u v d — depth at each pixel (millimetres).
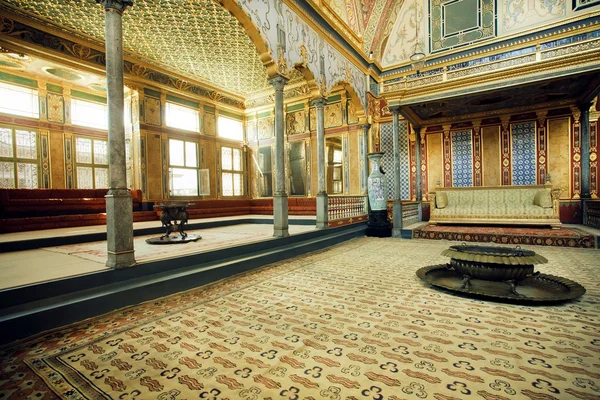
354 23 9836
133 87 9281
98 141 9867
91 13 6902
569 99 8383
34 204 7723
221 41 8125
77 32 7715
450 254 3898
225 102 12352
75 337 2725
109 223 3693
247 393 1881
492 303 3420
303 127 11812
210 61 9375
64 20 7180
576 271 4617
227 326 2912
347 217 8867
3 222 6926
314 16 7590
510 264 3379
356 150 10633
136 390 1936
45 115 8773
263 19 5852
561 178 8680
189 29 7504
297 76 10742
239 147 13047
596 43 6074
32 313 2766
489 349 2371
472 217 8750
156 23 7211
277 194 6328
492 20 9414
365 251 6723
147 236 7332
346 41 9109
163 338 2680
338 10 8992
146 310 3365
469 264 3668
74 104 9406
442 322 2912
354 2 9828
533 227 8297
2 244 5262
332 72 8352
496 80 7070
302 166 11859
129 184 9789
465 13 9812
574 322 2852
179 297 3797
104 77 8828
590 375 1993
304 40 7145
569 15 8352
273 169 12578
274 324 2939
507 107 9125
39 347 2549
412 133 10734
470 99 8109
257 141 12969
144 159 9555
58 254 4918
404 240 8234
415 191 10703
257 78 10844
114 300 3355
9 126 8156
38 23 7172
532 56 6734
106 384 2008
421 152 10602
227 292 3965
